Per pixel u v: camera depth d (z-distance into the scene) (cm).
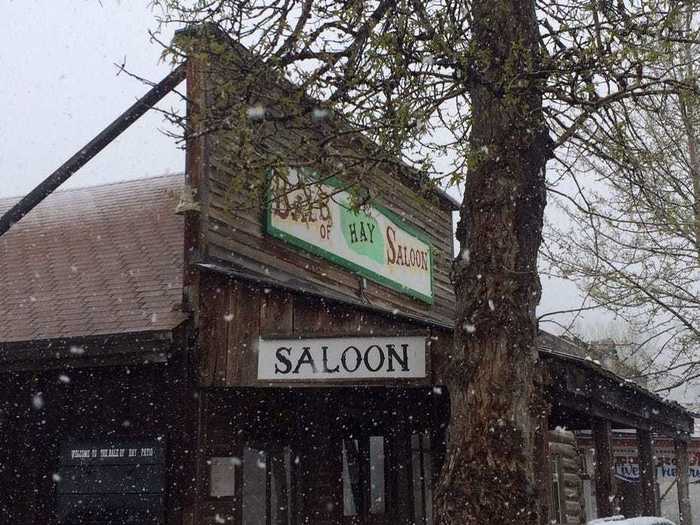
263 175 716
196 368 888
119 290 976
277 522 1028
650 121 975
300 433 1063
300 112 703
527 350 593
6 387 984
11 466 952
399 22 665
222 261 944
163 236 1098
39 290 1030
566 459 1861
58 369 948
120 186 1347
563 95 657
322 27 696
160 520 860
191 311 891
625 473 1969
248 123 717
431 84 665
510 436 572
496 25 668
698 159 1001
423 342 826
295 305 877
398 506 1149
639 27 656
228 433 939
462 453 580
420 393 1058
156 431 895
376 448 1173
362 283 1273
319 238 1160
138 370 920
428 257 1529
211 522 882
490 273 603
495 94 636
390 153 657
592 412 991
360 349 842
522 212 620
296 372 855
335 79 696
